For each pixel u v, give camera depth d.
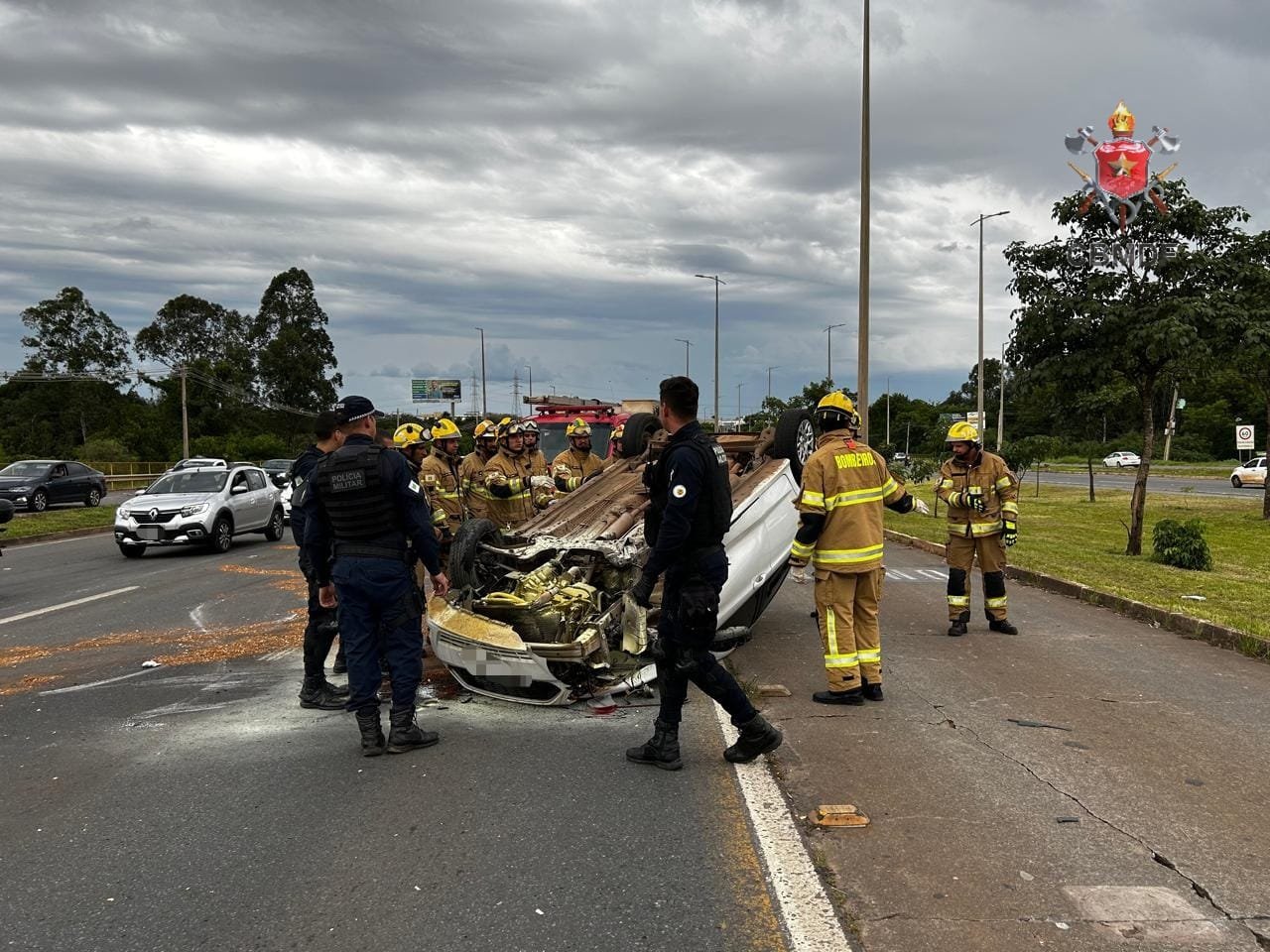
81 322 79.56
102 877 3.57
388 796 4.36
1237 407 68.00
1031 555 13.19
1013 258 13.55
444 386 112.50
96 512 24.44
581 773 4.66
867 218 17.45
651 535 4.68
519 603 5.64
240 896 3.41
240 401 80.81
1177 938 3.08
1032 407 16.31
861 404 17.61
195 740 5.24
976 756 4.86
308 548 5.24
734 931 3.14
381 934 3.14
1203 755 4.87
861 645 5.91
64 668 7.04
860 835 3.89
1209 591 9.87
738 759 4.75
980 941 3.06
